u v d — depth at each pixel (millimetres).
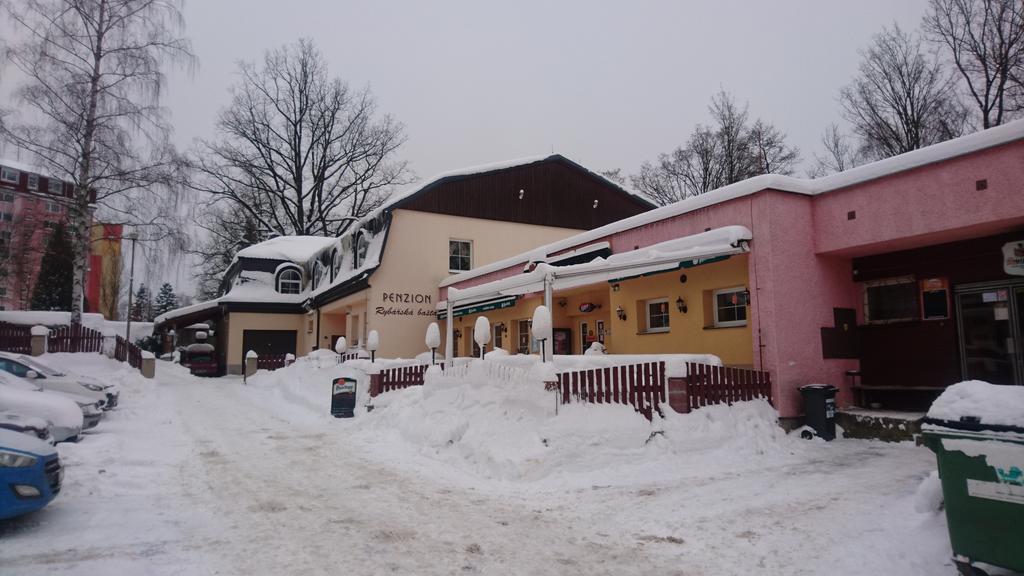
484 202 25125
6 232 25375
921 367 10844
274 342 33656
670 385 9570
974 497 4234
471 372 11289
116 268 50844
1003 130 8844
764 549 5348
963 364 10297
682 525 6121
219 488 7973
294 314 34219
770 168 32938
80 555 5285
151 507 6973
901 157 10164
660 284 13734
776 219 11008
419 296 23453
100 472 8406
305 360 24266
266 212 48312
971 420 4297
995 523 4113
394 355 22781
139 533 5957
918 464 8336
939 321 10625
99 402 13969
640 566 5055
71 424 10367
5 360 13602
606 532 5977
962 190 9352
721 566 5012
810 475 7973
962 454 4320
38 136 21953
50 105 22203
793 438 10078
